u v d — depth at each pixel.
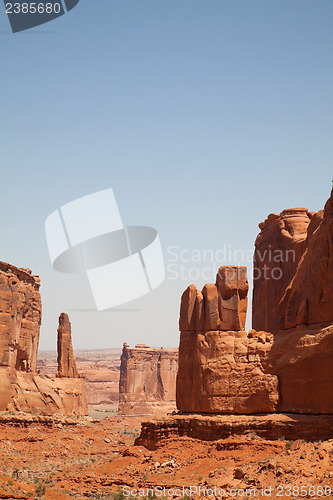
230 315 55.06
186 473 47.94
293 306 52.94
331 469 40.44
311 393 48.28
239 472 43.69
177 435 52.94
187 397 55.50
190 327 56.78
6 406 78.31
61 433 80.25
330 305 49.38
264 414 50.66
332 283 49.62
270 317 65.31
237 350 53.56
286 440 47.62
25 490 48.97
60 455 72.69
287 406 49.94
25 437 74.38
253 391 51.50
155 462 50.66
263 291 66.94
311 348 48.88
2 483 49.34
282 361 51.16
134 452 53.38
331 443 42.91
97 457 74.69
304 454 42.53
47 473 61.84
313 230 55.12
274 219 67.69
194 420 52.50
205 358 54.69
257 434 49.00
